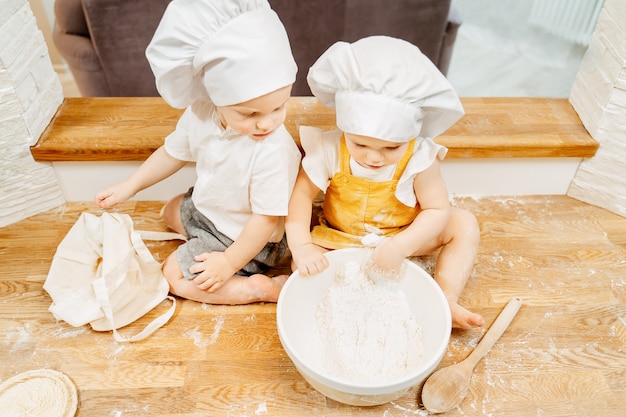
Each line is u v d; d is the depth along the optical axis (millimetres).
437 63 1782
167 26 763
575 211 1265
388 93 791
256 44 751
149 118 1203
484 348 943
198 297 1017
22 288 1046
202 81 843
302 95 1694
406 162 924
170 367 922
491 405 882
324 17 1510
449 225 1031
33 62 1094
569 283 1095
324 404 880
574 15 1700
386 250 948
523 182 1275
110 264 948
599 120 1164
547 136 1199
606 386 914
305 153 1053
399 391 786
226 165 921
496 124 1231
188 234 1087
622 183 1204
